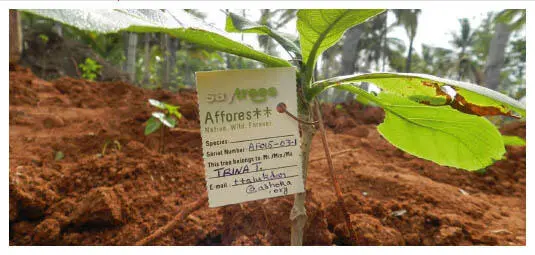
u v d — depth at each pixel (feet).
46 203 5.21
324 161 8.38
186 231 4.87
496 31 24.77
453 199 6.46
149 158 6.89
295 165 3.03
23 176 5.68
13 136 8.23
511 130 12.66
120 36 39.22
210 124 2.79
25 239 4.62
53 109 11.38
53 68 27.14
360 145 10.40
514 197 7.36
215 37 2.59
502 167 9.08
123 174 6.17
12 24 19.35
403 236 5.16
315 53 3.14
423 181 7.30
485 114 3.11
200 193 6.03
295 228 3.27
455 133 3.94
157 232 3.89
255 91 2.85
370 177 7.18
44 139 8.19
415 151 4.50
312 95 3.10
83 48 31.17
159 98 14.28
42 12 2.02
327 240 4.80
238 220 5.01
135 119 10.41
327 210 5.42
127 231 4.86
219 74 2.77
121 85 15.34
